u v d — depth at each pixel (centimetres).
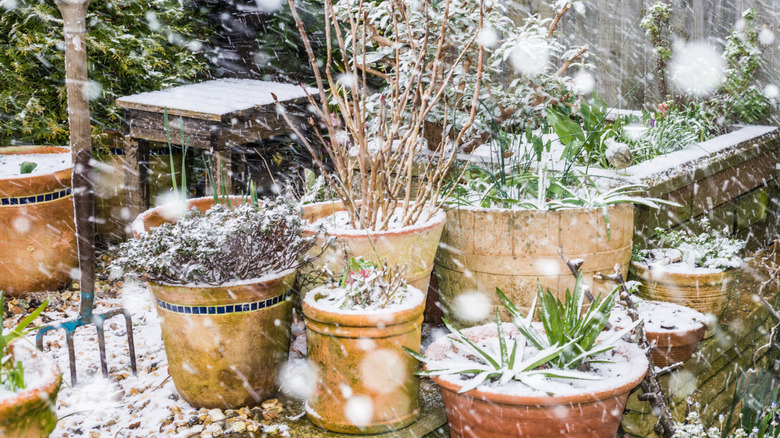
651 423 363
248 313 321
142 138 508
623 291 340
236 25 663
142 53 578
